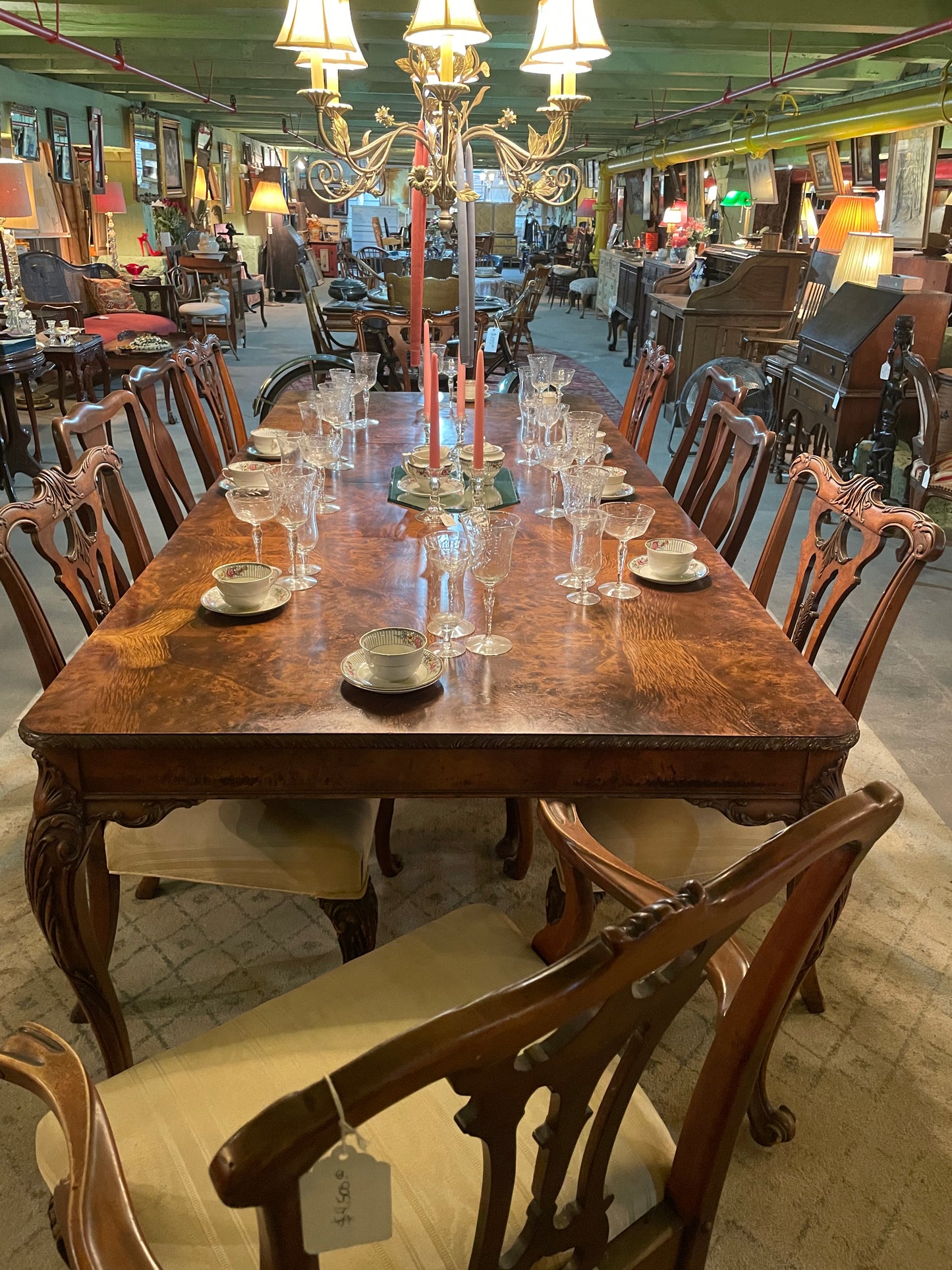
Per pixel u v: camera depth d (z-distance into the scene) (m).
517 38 6.45
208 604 1.63
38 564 3.81
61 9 5.51
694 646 1.54
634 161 12.01
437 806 2.34
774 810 1.34
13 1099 1.53
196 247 9.84
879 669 3.06
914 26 5.24
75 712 1.29
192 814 1.53
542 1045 0.63
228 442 3.31
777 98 8.45
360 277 9.49
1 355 4.50
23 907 1.94
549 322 12.28
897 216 6.16
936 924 1.96
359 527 2.09
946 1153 1.47
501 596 1.74
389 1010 1.12
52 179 8.17
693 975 0.73
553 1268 0.85
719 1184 0.92
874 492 1.68
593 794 1.33
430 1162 0.93
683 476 5.23
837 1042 1.67
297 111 12.20
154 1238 0.88
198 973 1.80
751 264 6.39
